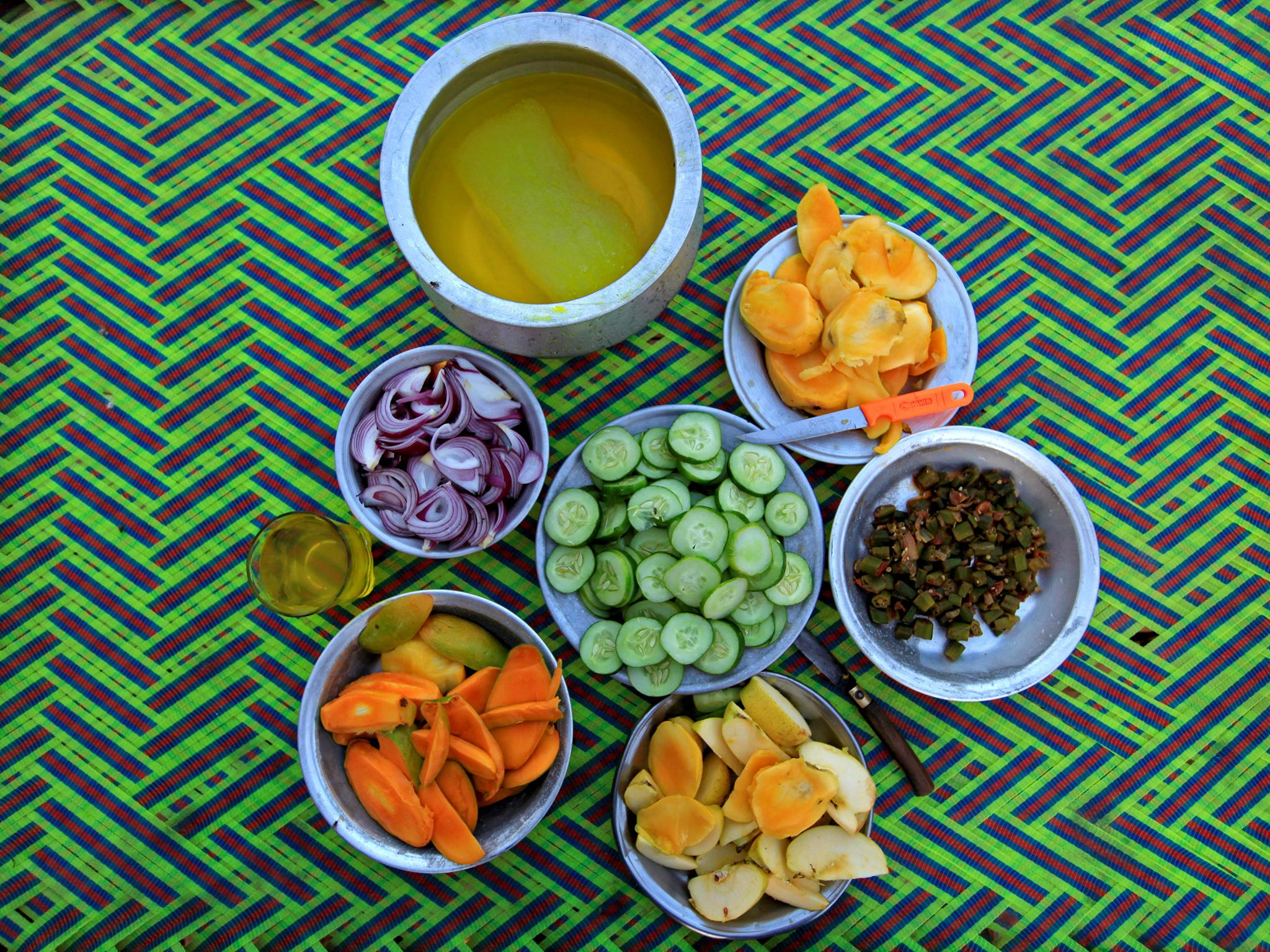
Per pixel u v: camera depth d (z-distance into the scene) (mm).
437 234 814
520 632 824
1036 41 985
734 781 866
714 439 856
